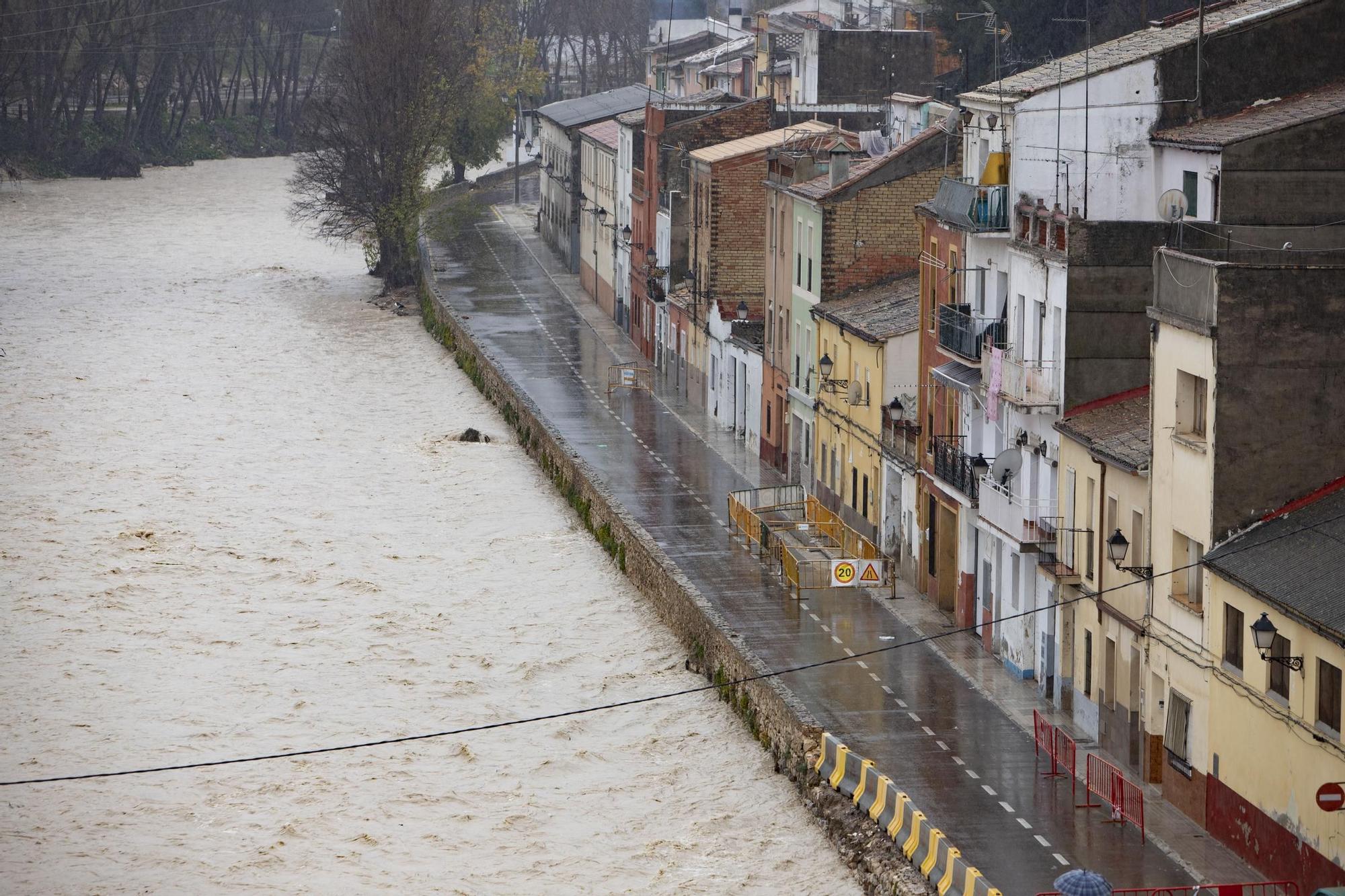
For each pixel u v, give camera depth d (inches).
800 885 2241.6
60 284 7322.8
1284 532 2130.9
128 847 2394.2
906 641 2982.3
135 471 4451.3
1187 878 2046.0
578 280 7539.4
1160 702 2317.9
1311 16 2723.9
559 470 4333.2
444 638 3257.9
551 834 2437.3
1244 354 2144.4
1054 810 2261.3
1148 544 2335.1
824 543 3462.1
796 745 2571.4
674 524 3769.7
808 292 3971.5
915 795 2315.5
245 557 3750.0
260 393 5442.9
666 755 2709.2
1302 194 2458.2
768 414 4345.5
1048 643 2687.0
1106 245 2603.3
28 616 3329.2
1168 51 2723.9
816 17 7578.7
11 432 4820.4
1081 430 2549.2
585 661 3137.3
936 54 6166.3
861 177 3801.7
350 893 2272.4
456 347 6033.5
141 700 2928.2
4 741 2741.1
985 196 2883.9
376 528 3996.1
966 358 2962.6
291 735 2795.3
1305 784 1947.6
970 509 2962.6
